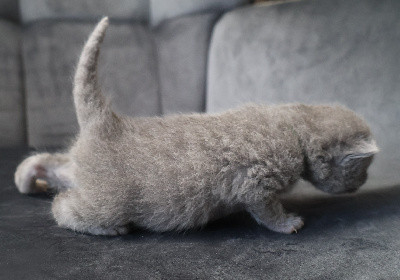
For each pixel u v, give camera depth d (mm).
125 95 644
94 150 294
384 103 469
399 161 423
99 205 292
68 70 625
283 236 296
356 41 490
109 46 635
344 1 507
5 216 335
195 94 633
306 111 318
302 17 529
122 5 656
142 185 287
